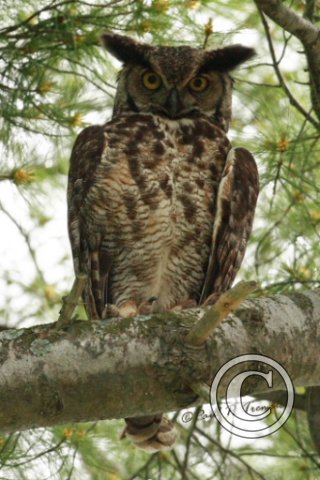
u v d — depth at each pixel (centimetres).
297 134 1055
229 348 639
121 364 616
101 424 1120
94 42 1048
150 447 846
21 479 998
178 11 1045
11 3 1062
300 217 1075
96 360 612
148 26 1030
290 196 1017
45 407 599
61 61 1098
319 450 1038
